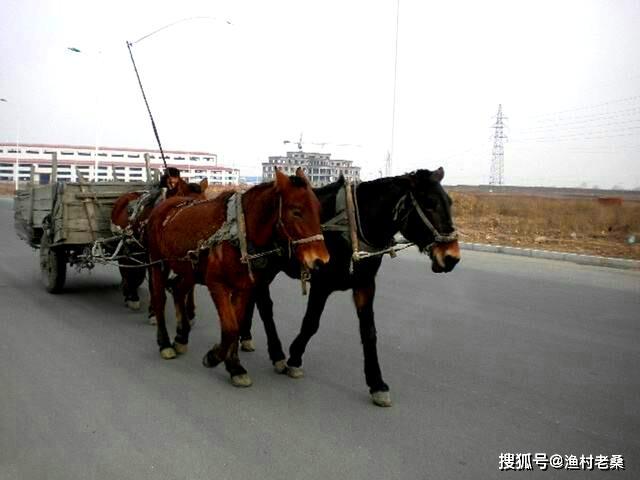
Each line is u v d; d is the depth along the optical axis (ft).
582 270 41.96
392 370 19.99
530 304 30.35
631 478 12.97
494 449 14.19
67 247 30.81
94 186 30.14
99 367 19.94
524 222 76.95
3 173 255.91
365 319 17.29
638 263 43.04
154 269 21.72
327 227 17.37
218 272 17.94
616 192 212.84
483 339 23.82
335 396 17.62
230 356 18.43
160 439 14.47
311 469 13.05
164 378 19.02
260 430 15.08
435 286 35.40
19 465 13.10
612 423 15.83
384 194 16.83
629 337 24.23
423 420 15.85
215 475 12.73
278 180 16.08
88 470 12.91
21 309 28.35
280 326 26.03
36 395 17.22
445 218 15.90
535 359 21.26
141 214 25.66
